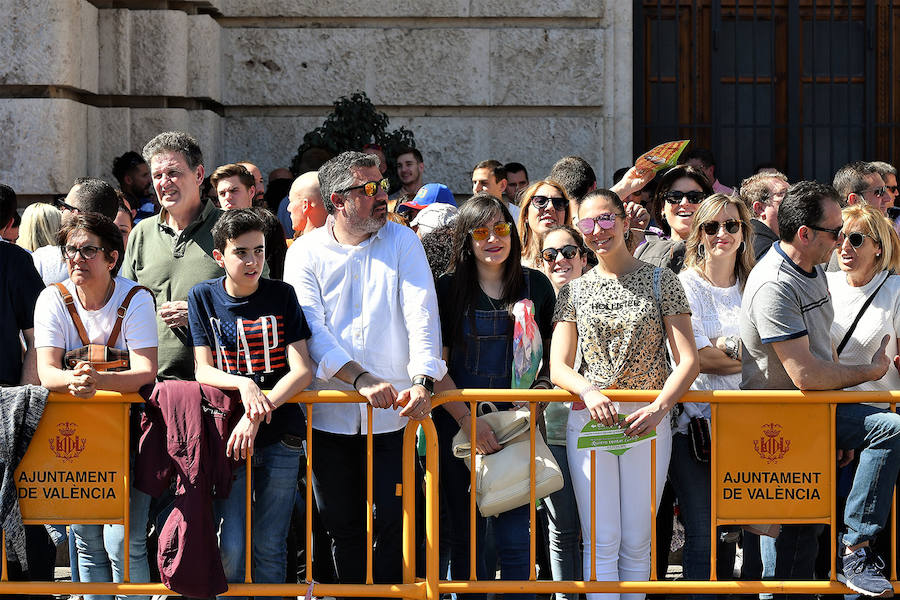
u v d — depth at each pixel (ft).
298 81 72.33
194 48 69.51
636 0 74.69
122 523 36.09
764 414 36.45
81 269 35.81
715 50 75.05
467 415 37.11
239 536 36.29
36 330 36.42
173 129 68.59
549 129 72.59
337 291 36.96
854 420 36.24
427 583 36.01
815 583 36.45
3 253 37.99
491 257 37.52
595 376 36.76
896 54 75.20
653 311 36.14
